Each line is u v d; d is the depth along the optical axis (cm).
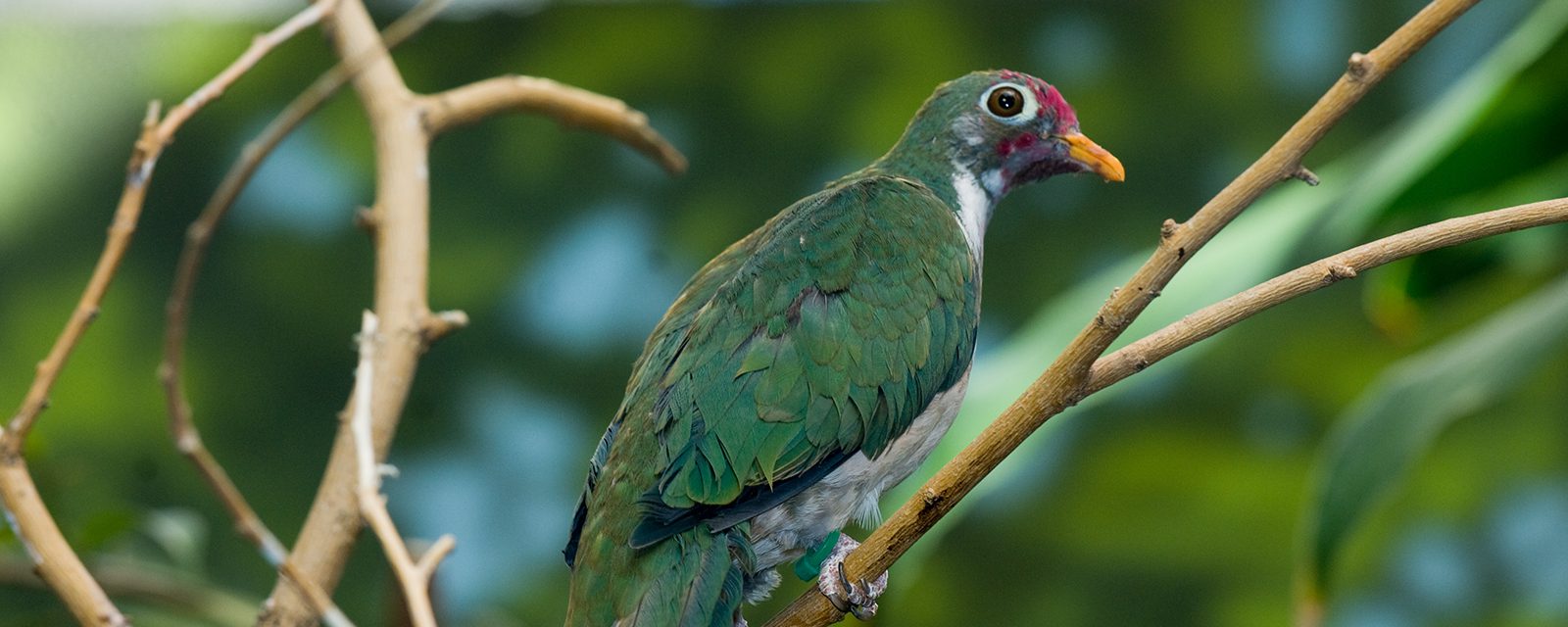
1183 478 1233
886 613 643
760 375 470
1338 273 356
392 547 401
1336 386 1225
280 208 1205
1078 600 1223
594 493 471
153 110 406
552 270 1212
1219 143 1212
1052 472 1234
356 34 509
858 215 518
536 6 1241
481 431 1195
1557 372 1223
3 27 753
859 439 480
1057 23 1234
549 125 1227
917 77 1232
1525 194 703
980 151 612
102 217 1169
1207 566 1225
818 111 1232
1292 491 1219
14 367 1159
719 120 1234
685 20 1248
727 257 538
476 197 1223
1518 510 1237
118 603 590
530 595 1170
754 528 480
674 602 429
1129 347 371
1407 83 1195
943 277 514
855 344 484
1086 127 1223
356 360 1192
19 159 1120
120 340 1169
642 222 1220
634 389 491
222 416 1176
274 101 1197
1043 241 1212
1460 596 1242
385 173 493
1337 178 694
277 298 1195
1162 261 357
